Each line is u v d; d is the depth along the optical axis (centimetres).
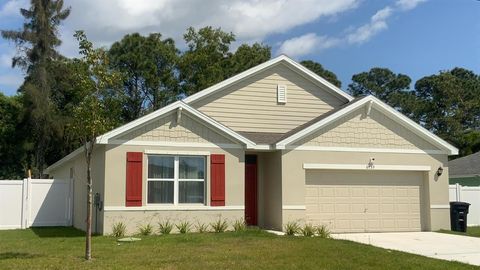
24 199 2064
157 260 1120
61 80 4306
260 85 2027
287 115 2042
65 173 2448
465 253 1366
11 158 4322
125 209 1616
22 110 4169
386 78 6925
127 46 4306
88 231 1136
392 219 1920
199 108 1950
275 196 1836
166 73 4225
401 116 1919
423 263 1156
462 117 6050
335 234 1781
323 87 2095
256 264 1091
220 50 4316
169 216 1666
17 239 1567
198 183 1720
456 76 6681
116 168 1620
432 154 1975
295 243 1392
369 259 1177
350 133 1881
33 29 4400
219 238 1486
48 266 1043
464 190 2353
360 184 1900
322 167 1836
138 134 1655
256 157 1947
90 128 1139
